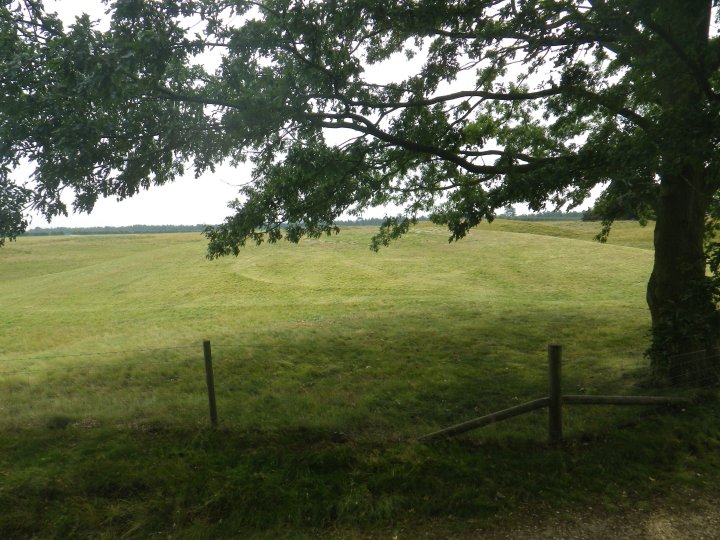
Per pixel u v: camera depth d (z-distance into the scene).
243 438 5.35
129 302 27.75
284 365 9.69
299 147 7.82
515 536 3.88
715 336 6.54
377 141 8.27
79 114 6.40
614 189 6.23
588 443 5.22
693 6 5.67
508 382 8.04
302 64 7.62
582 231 57.56
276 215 8.95
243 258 38.81
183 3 6.52
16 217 6.39
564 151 10.93
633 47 6.35
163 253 45.56
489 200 7.43
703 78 6.04
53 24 6.55
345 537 3.93
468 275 30.64
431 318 15.86
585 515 4.12
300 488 4.48
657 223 7.65
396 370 9.07
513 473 4.66
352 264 35.06
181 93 7.43
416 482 4.53
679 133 5.55
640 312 15.86
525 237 43.66
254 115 6.89
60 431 5.67
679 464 4.82
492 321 14.79
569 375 8.43
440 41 8.77
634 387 7.28
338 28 7.59
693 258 7.35
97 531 4.02
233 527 4.05
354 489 4.42
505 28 7.43
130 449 5.14
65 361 11.22
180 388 8.11
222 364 9.83
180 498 4.31
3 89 6.10
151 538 3.95
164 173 7.63
